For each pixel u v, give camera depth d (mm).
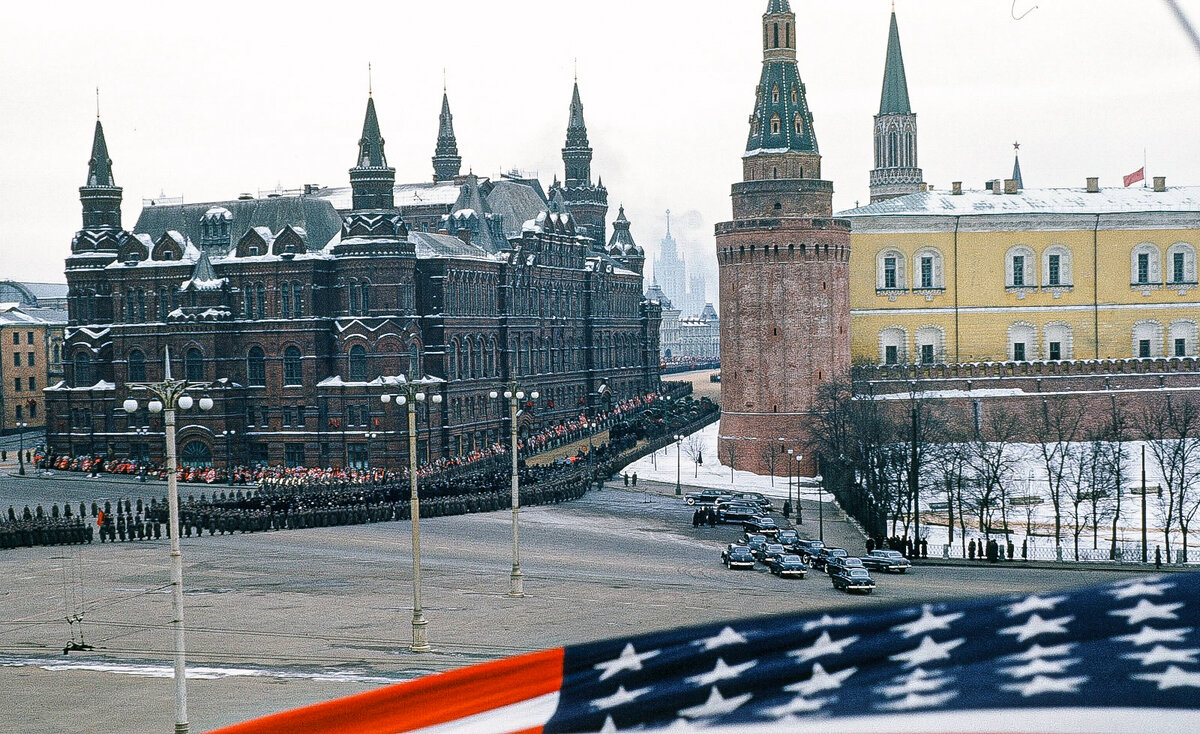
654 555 98562
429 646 59719
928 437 140750
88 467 165000
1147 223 186750
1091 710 10617
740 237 171125
